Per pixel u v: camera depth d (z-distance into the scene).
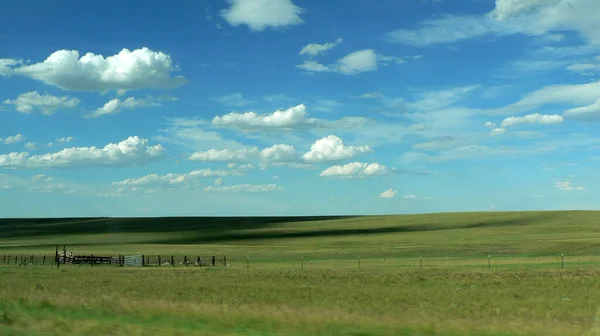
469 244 91.75
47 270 60.22
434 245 92.44
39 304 22.28
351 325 18.16
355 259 75.94
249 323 18.53
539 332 17.42
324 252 86.94
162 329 17.25
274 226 185.50
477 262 63.69
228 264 73.00
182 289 38.41
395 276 47.25
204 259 81.19
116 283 42.62
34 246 132.00
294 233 155.00
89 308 21.62
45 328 16.67
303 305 29.28
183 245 120.88
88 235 176.88
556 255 76.88
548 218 172.00
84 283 42.28
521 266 56.53
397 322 18.89
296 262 72.56
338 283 43.03
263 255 84.88
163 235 167.62
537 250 81.56
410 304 30.73
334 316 20.02
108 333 16.22
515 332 17.38
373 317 20.39
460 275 47.03
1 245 139.50
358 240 125.19
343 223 185.12
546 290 36.88
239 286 40.75
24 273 54.22
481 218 180.12
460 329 17.72
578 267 53.97
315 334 16.84
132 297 31.22
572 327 18.47
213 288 39.19
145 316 19.88
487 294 35.25
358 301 32.16
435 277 45.91
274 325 18.12
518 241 97.06
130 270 60.28
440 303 31.12
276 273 52.22
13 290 30.70
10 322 17.83
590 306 29.27
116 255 89.69
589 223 156.75
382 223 178.62
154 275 51.56
